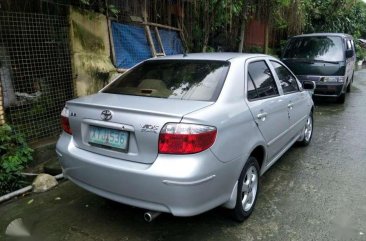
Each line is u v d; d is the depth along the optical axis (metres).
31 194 4.00
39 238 3.17
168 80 3.48
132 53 6.99
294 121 4.83
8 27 4.60
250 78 3.69
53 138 5.18
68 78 5.48
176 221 3.44
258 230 3.29
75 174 3.21
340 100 9.70
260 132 3.56
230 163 2.97
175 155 2.68
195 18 8.55
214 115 2.87
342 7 16.28
